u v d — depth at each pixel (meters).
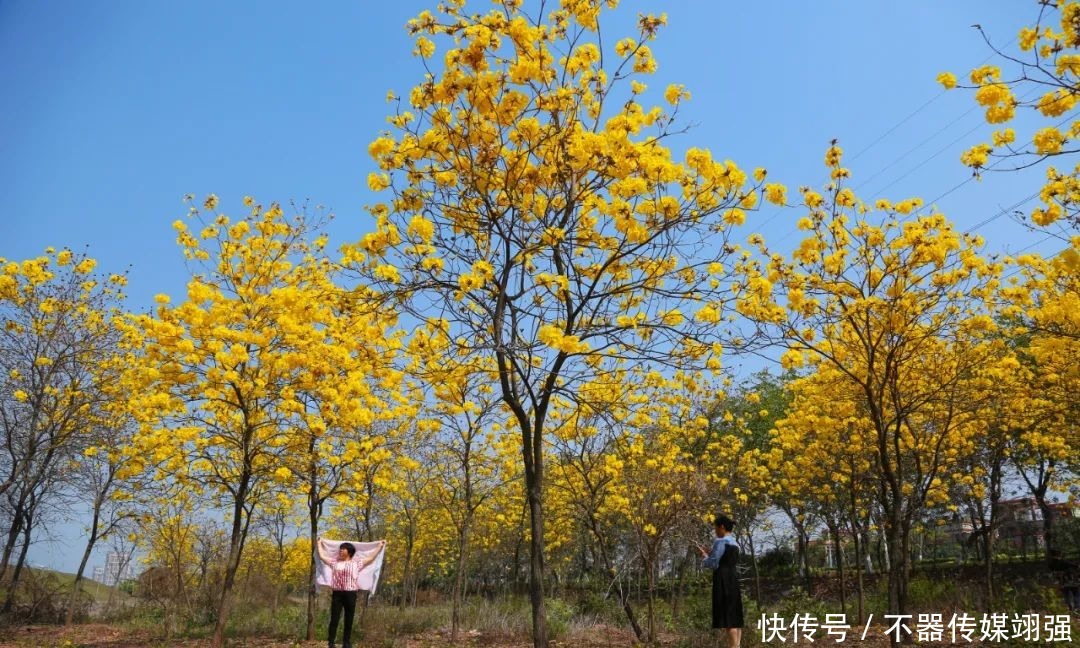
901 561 8.43
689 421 12.41
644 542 10.82
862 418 10.05
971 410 9.47
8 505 13.74
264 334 8.79
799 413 11.12
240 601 16.27
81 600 16.86
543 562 5.76
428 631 12.63
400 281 5.89
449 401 9.65
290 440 9.51
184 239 9.34
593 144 5.58
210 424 9.19
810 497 15.18
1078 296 7.80
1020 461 14.59
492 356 7.84
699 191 5.75
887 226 7.50
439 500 13.37
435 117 5.86
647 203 5.74
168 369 8.36
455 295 6.00
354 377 8.02
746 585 24.92
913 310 7.71
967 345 8.77
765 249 7.55
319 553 9.41
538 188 6.11
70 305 12.54
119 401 11.91
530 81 5.77
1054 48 4.88
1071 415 10.59
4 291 11.98
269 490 9.95
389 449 11.22
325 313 8.05
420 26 5.54
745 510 17.17
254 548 23.05
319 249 9.94
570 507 13.51
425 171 5.99
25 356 12.30
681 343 6.02
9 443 12.10
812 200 7.56
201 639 11.62
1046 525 15.77
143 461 9.72
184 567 16.97
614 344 6.08
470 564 21.95
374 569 9.13
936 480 11.27
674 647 9.49
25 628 13.91
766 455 13.61
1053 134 5.16
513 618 12.77
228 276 9.45
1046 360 9.34
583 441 10.10
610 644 10.51
